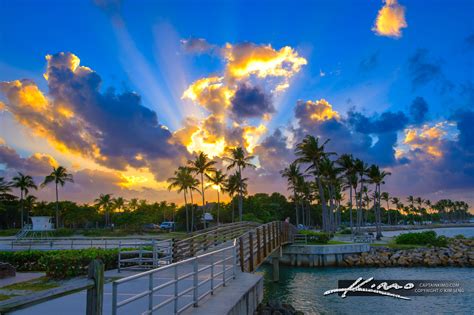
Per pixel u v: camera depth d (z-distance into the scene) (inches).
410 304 955.3
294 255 1765.5
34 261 949.8
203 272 676.1
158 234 3314.5
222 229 1162.0
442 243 2145.7
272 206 4640.8
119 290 512.7
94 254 782.5
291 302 1007.6
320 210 5354.3
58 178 3636.8
